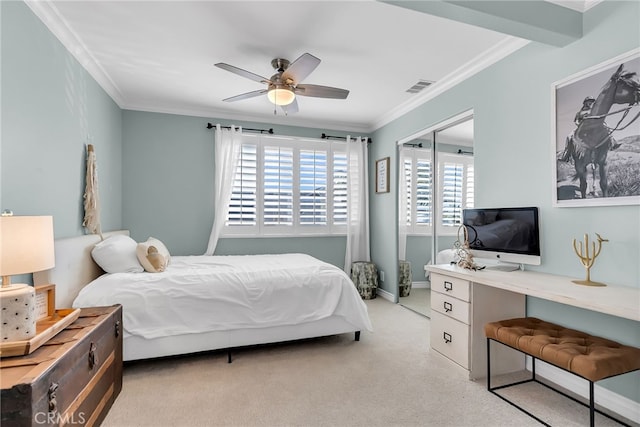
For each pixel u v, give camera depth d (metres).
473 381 2.23
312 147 4.75
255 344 2.57
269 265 3.05
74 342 1.42
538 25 1.96
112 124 3.55
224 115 4.32
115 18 2.21
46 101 2.13
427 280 3.73
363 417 1.82
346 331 2.82
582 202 2.06
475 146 2.94
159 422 1.76
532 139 2.40
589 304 1.52
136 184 3.99
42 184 2.08
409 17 2.22
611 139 1.91
